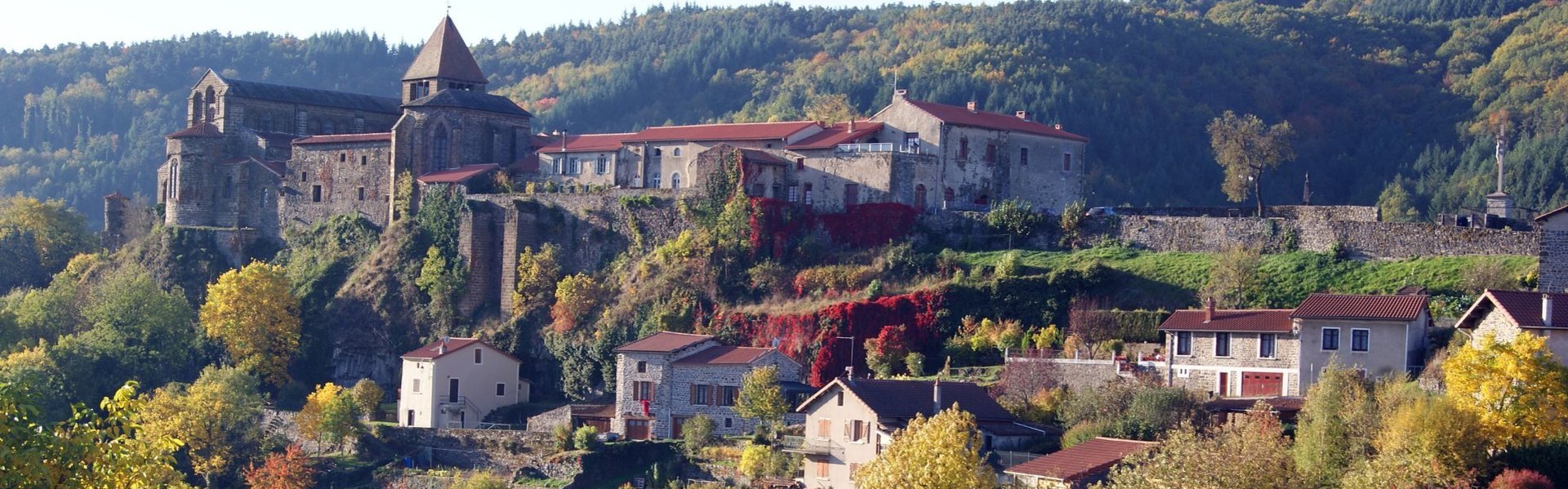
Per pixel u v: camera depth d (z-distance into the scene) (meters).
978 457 96.69
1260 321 121.44
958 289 150.50
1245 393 120.25
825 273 159.50
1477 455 90.56
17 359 165.62
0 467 52.69
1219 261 145.25
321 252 196.12
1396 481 86.75
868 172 166.88
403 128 193.12
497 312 178.50
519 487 136.00
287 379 178.38
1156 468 89.19
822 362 150.12
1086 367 128.62
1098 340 140.00
